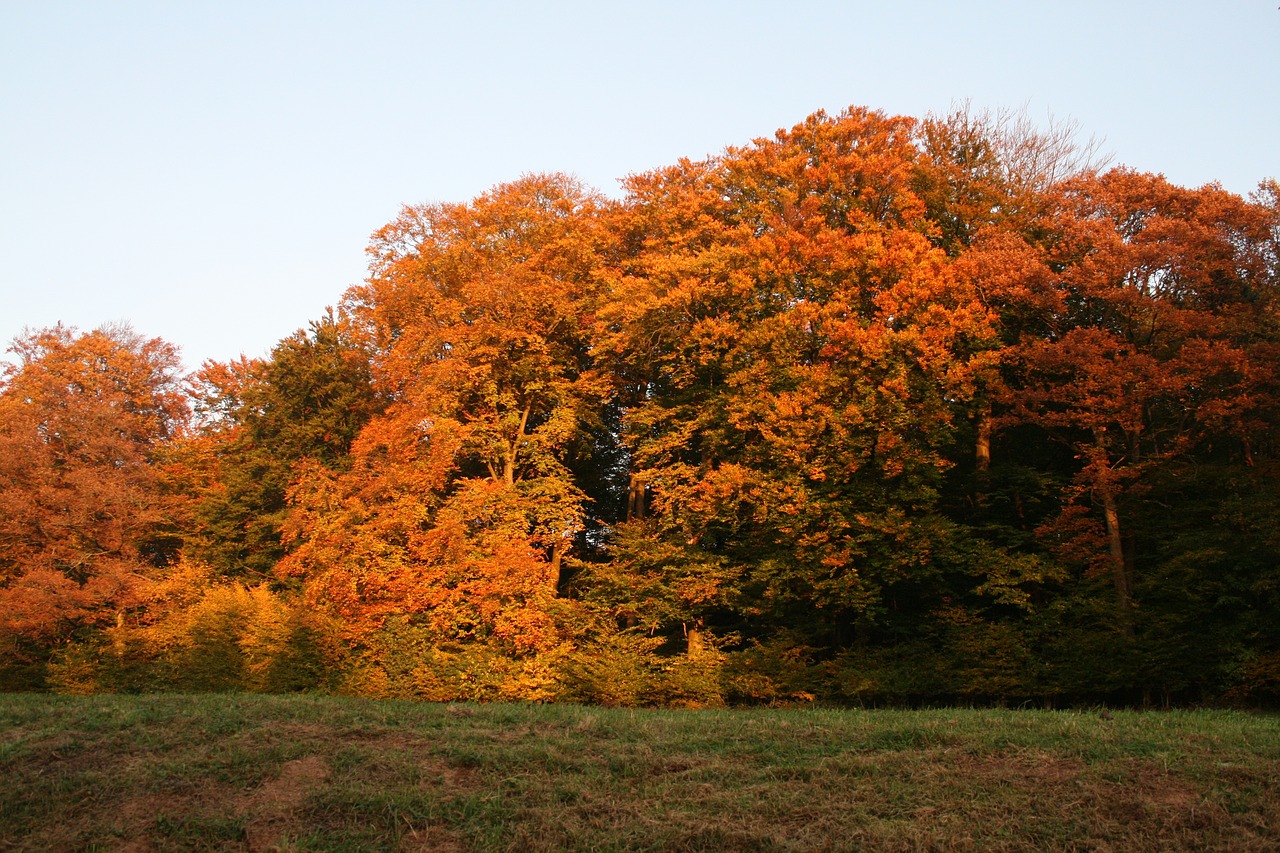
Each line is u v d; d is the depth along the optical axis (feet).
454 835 33.99
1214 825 32.55
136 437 119.55
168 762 39.06
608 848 32.81
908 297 84.38
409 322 103.76
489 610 87.71
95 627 107.76
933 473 82.84
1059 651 77.82
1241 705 71.10
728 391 91.91
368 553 91.20
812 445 82.43
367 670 87.51
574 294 105.81
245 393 122.42
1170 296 82.38
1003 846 31.91
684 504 90.94
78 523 103.96
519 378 102.17
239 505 115.03
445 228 107.55
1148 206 85.66
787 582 85.35
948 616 82.23
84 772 37.83
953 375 81.30
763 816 35.09
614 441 116.47
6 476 105.09
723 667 86.07
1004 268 84.79
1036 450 100.22
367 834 33.81
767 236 94.12
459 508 91.97
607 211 116.57
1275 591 72.18
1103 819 33.14
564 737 44.24
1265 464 76.13
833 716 50.39
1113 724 44.24
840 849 32.19
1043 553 84.89
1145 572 79.30
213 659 93.15
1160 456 78.33
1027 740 41.01
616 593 93.15
